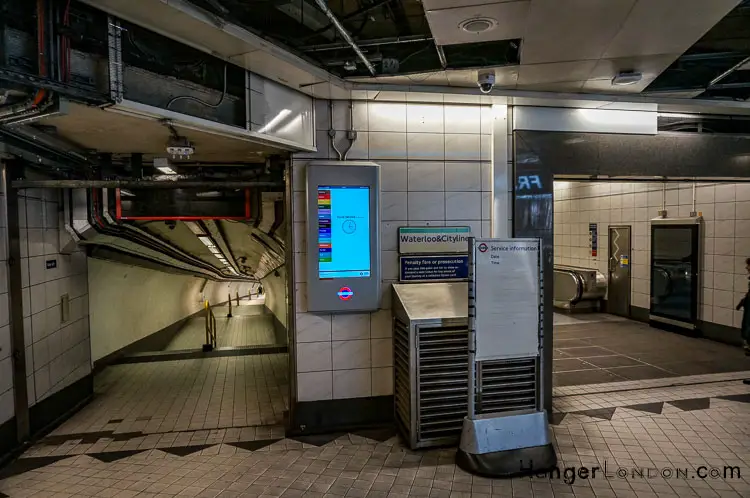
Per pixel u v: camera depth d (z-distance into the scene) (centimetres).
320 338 446
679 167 505
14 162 418
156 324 1044
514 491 332
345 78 401
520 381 387
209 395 568
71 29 257
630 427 433
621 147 489
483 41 333
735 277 730
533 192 471
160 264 906
